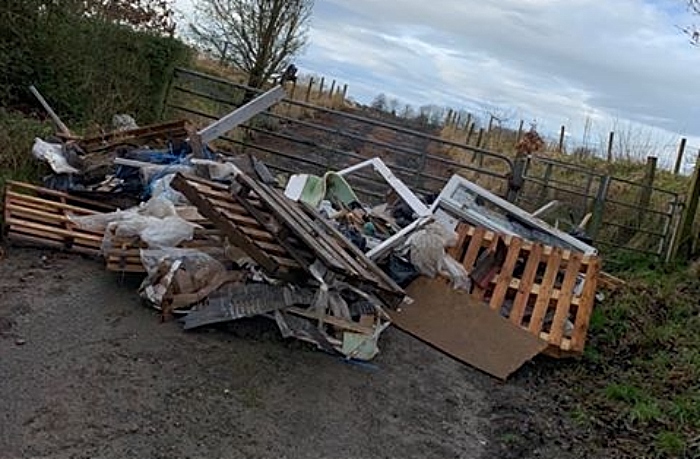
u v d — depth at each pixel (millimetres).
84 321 4355
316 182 6508
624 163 14664
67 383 3652
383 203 8273
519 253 6277
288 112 17828
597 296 6758
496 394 4875
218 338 4488
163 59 10086
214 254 4996
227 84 10250
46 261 5168
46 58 8516
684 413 4645
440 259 5914
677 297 7188
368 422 4059
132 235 5020
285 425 3777
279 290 4781
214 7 15539
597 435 4398
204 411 3691
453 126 25828
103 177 6305
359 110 27984
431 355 5238
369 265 5336
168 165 6359
